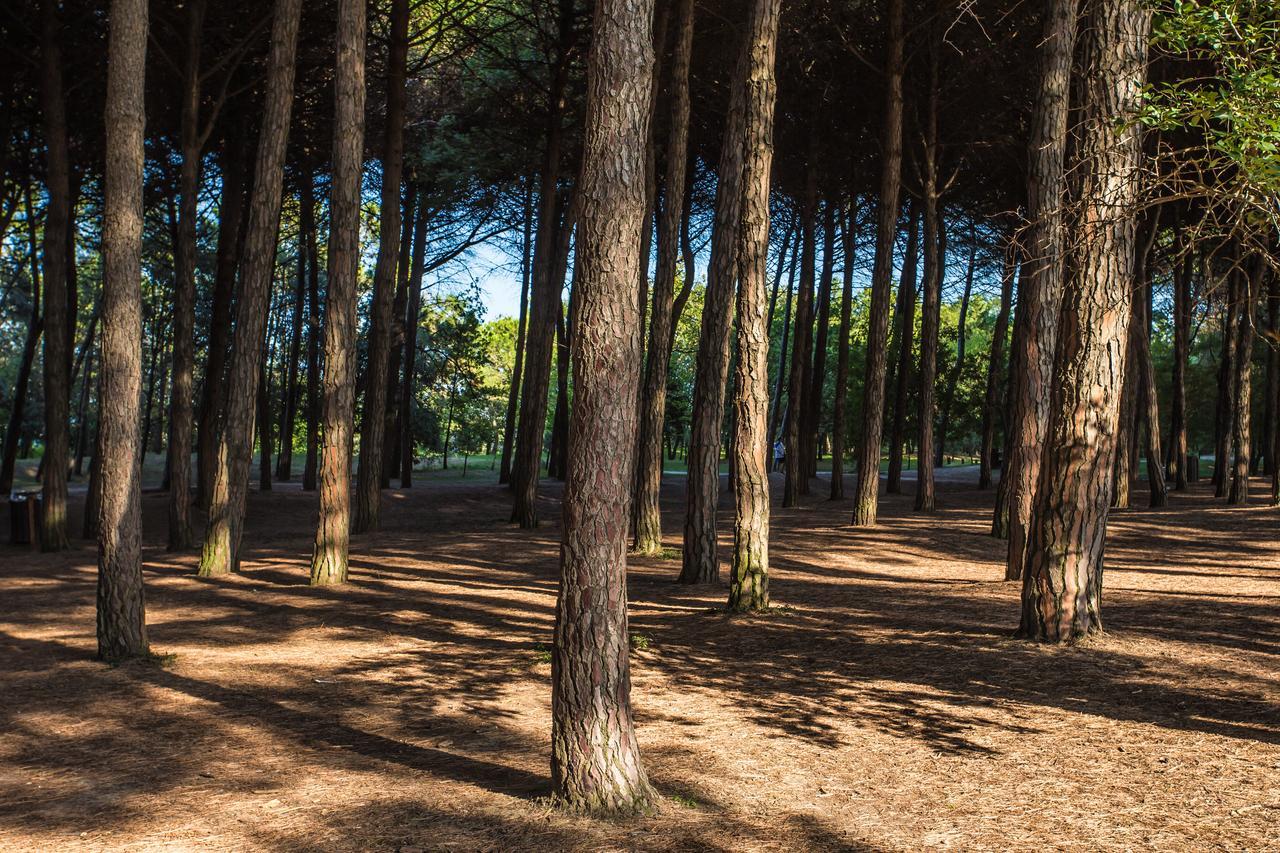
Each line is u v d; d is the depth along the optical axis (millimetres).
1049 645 8445
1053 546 8602
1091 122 8117
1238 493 23719
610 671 5129
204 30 20062
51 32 19219
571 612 5145
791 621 10281
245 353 15539
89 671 9125
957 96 23250
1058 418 8617
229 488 15469
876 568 14766
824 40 22859
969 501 28469
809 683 7805
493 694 7879
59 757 6578
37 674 9102
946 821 4863
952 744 6137
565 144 26156
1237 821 4676
